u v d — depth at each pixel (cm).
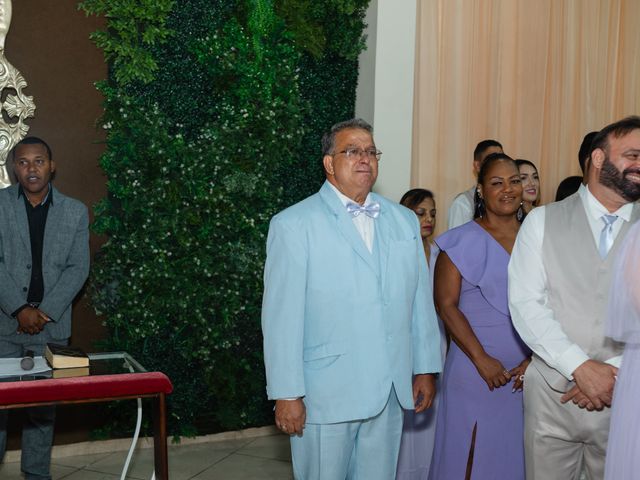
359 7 521
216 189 461
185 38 464
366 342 251
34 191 382
